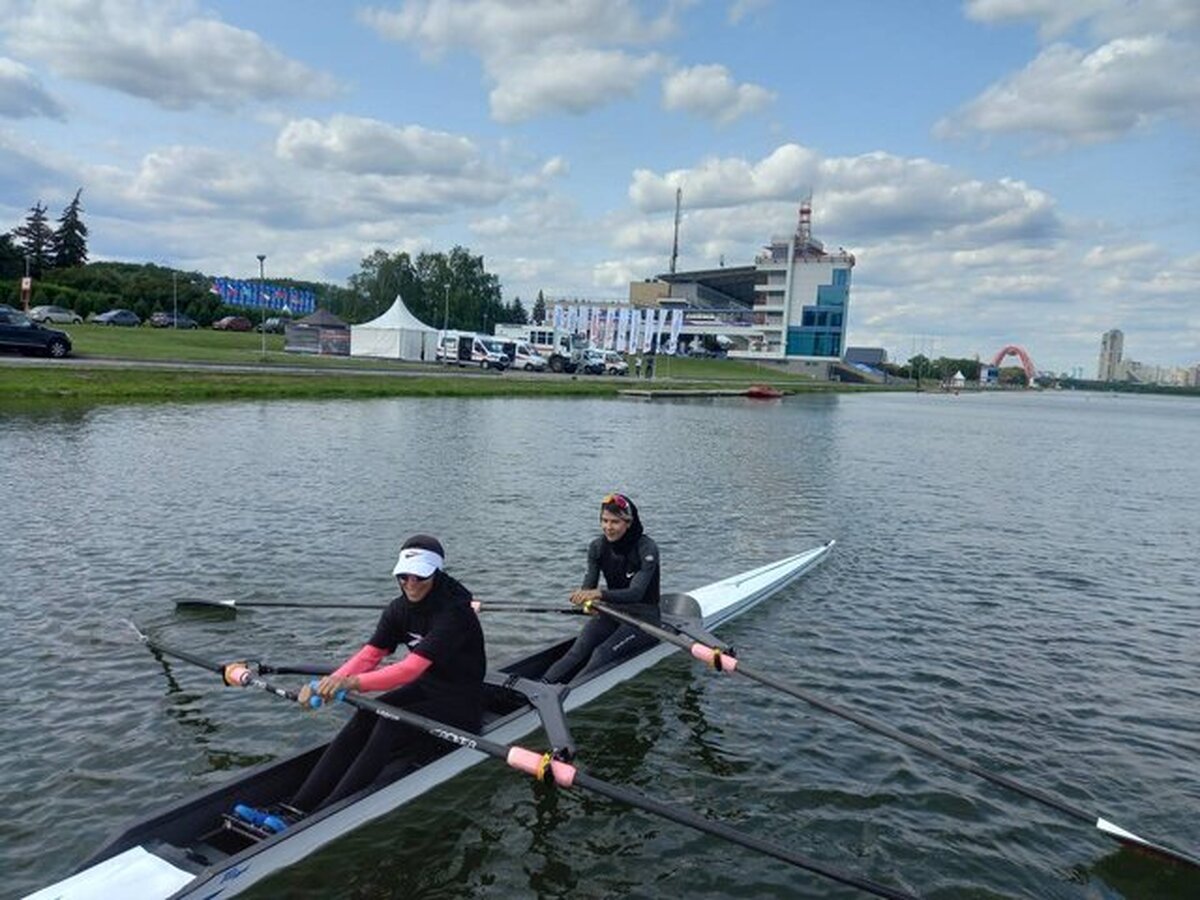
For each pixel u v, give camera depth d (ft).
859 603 46.34
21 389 109.19
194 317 353.31
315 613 39.29
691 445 120.57
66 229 426.51
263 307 309.01
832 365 511.81
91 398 115.14
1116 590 52.06
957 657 38.50
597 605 31.45
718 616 41.68
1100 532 71.77
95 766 25.17
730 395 269.23
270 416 115.96
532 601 43.04
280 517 57.31
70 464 71.05
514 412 153.89
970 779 27.43
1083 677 36.86
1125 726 32.09
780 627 41.65
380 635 23.71
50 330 138.62
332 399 148.87
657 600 33.24
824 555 55.98
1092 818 23.02
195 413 112.16
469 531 57.11
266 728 27.91
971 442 163.22
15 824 22.17
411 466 82.74
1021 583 52.54
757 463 105.60
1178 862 22.45
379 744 22.26
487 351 258.37
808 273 501.15
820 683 34.58
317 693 22.25
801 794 25.94
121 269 481.87
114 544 48.52
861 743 29.53
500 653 35.91
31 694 29.58
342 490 68.08
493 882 20.95
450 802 24.06
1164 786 27.63
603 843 22.84
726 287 605.31
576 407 178.29
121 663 32.55
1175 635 43.52
